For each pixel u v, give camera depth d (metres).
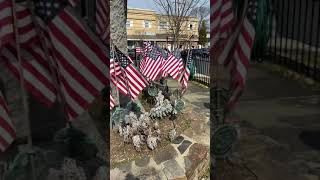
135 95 7.68
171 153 6.15
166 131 7.07
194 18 35.94
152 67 10.08
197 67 17.02
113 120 6.95
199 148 6.40
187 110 8.73
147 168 5.76
